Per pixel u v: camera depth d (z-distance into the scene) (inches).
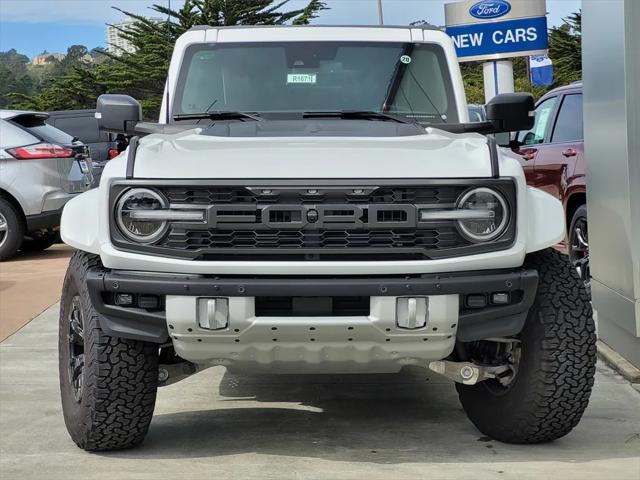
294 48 220.2
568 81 1850.4
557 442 182.5
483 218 159.8
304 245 158.1
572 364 167.0
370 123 200.2
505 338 172.6
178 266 157.4
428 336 158.6
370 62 219.3
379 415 203.8
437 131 188.7
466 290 157.6
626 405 210.4
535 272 161.6
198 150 166.2
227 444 182.1
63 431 191.8
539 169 344.8
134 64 2033.7
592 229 261.0
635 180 219.1
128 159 162.4
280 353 161.6
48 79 2340.1
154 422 198.7
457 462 169.2
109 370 165.8
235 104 215.5
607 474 161.0
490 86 506.6
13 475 163.5
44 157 460.4
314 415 204.1
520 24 497.0
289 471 164.6
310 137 179.6
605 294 250.2
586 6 252.8
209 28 225.0
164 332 161.0
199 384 232.8
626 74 216.5
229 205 157.5
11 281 400.5
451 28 508.1
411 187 158.9
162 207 158.9
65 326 181.8
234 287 154.9
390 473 163.0
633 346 236.4
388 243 158.9
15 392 224.8
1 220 461.7
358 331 157.0
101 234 161.0
